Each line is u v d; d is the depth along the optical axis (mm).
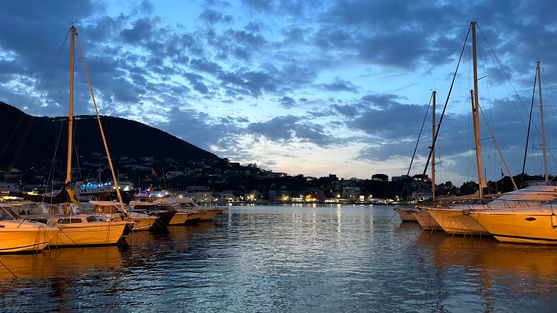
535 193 36781
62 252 30484
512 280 21531
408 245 36750
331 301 17969
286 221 79812
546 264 25766
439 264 26469
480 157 42938
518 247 32719
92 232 32781
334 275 23312
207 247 35688
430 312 16406
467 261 27422
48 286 20266
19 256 28328
